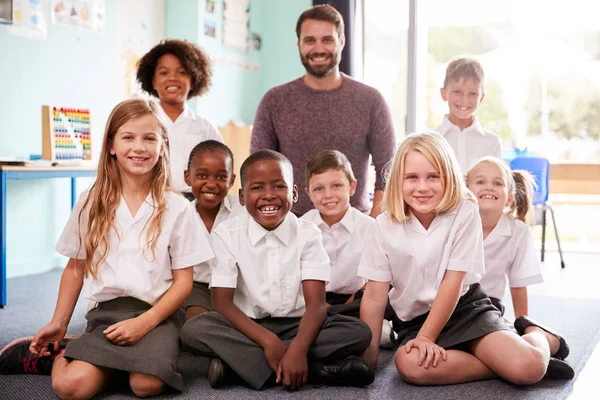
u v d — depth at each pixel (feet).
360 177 8.05
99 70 11.93
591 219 17.15
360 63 15.23
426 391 5.17
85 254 5.53
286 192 5.64
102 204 5.40
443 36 16.03
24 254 10.89
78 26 11.46
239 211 6.87
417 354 5.29
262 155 5.70
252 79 15.52
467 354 5.45
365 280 7.02
